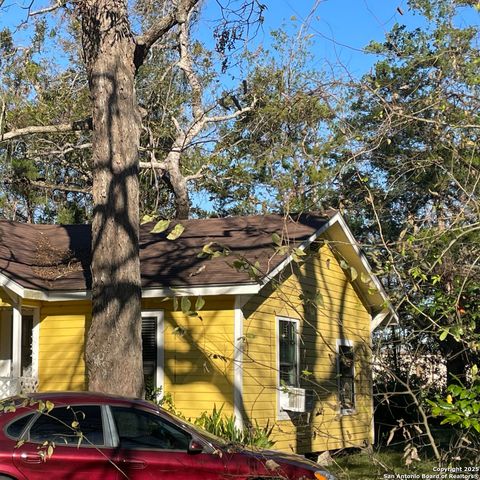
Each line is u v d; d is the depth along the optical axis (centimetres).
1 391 1456
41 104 2273
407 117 866
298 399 1516
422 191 1397
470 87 880
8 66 1494
